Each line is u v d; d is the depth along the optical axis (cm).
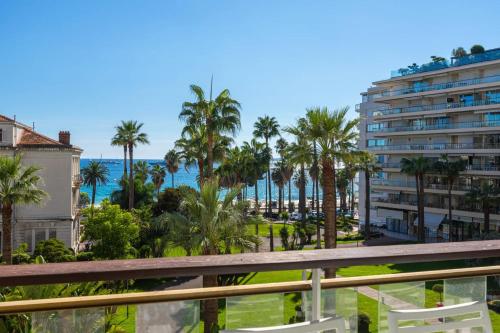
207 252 1711
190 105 3294
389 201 6197
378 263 227
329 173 2297
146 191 5675
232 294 213
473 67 5225
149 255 3219
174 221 1758
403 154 6041
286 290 221
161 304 206
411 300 244
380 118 6312
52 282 182
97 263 197
